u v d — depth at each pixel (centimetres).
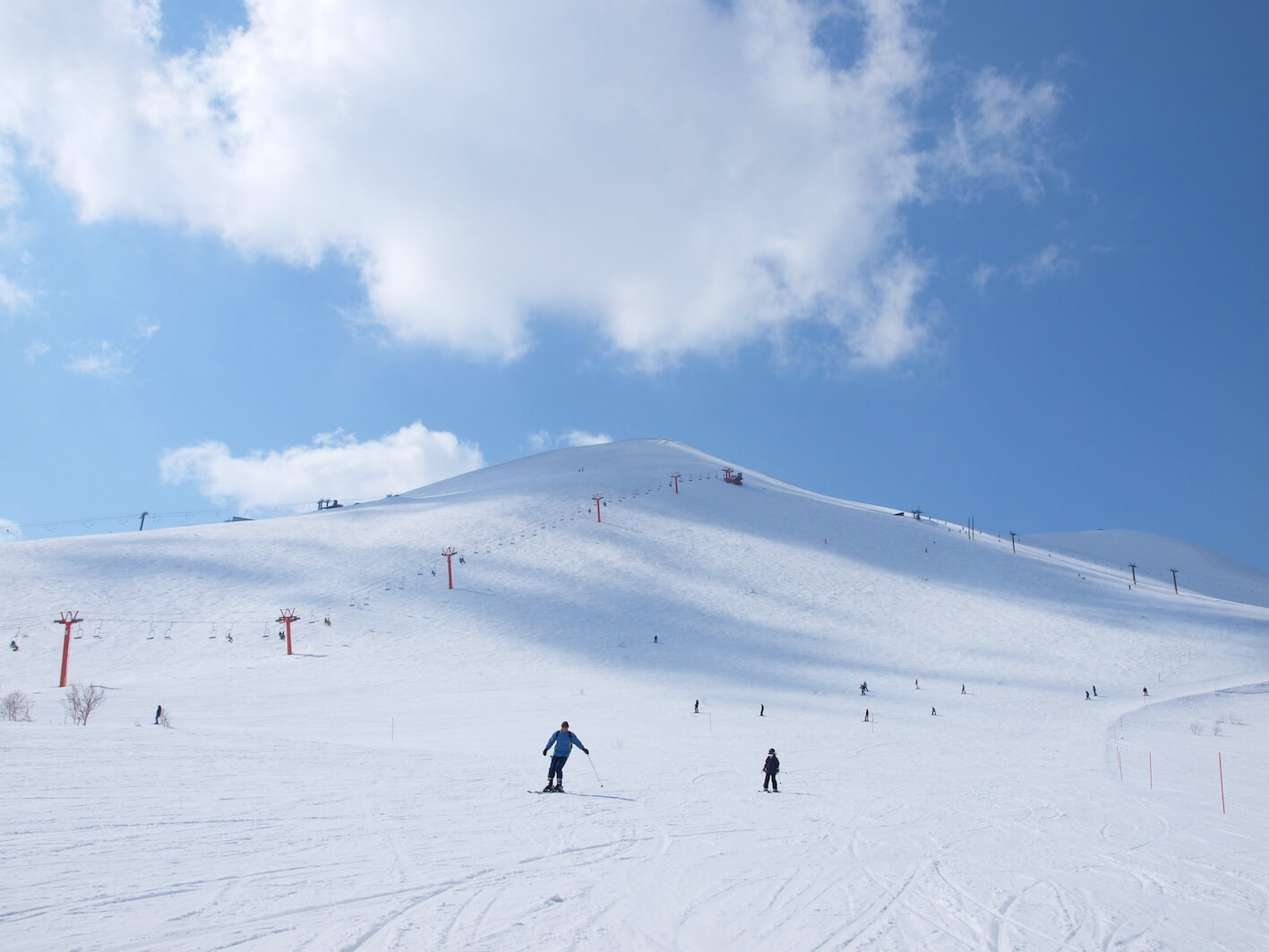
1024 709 4362
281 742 1827
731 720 3653
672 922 720
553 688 4581
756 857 1028
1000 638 6625
